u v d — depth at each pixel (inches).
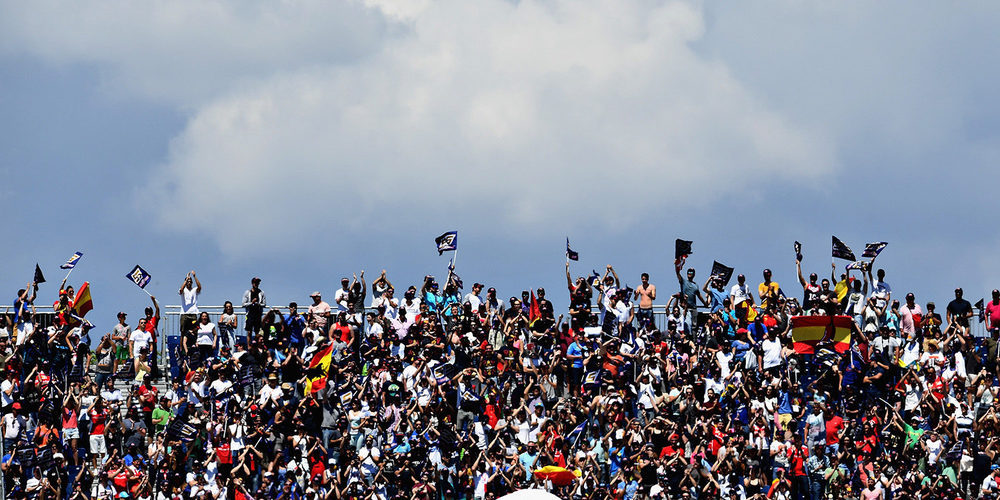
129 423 6801.2
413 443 6752.0
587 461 6747.1
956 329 7667.3
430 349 7239.2
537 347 7583.7
